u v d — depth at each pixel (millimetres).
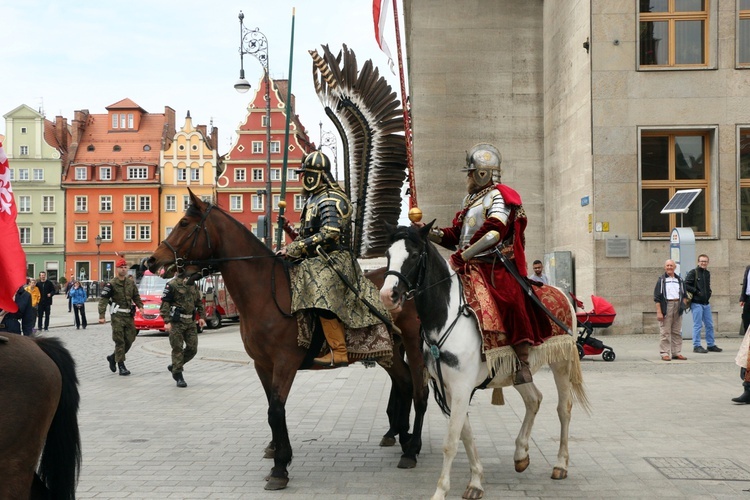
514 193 5605
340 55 7652
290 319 6098
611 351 13477
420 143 23438
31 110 71938
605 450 6891
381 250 7605
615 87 17938
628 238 17781
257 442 7469
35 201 71688
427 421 8602
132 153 72438
